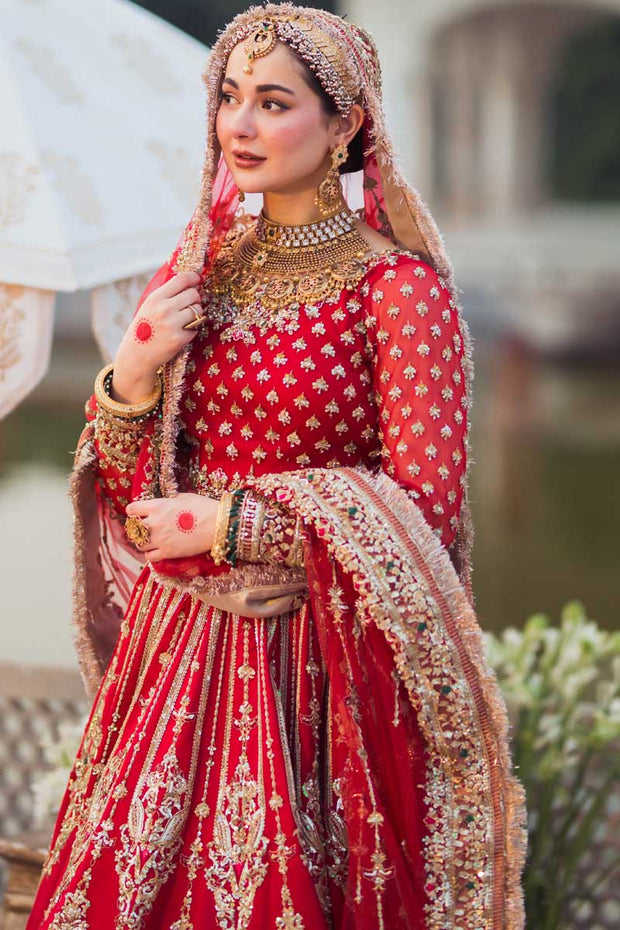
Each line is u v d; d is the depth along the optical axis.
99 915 2.74
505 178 35.31
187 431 2.94
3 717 5.14
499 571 11.97
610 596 11.07
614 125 37.94
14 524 12.91
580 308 27.11
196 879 2.75
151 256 3.82
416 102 31.05
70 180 3.71
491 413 20.67
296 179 2.76
